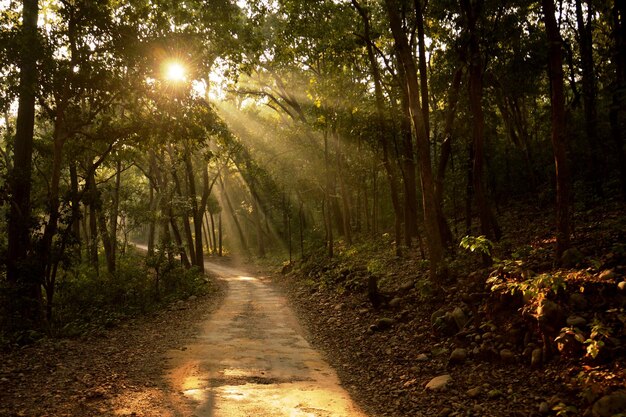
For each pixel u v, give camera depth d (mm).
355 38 17594
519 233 13930
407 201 16797
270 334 11992
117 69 14531
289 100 31438
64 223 14820
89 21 13758
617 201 13180
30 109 15594
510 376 6449
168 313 16250
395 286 13414
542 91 20453
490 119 19750
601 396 4965
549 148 19844
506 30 15094
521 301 7652
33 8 14641
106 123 16156
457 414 5688
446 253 13430
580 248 8805
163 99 15875
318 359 9344
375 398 6844
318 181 30438
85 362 8641
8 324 12086
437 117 17688
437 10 15688
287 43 19172
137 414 5871
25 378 7418
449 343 8320
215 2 15875
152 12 14898
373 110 16953
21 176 14750
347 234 26750
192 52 15508
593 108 14703
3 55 12922
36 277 13664
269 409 6199
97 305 16953
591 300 6719
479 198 11367
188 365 8648
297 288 22031
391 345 9320
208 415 5922
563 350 6141
